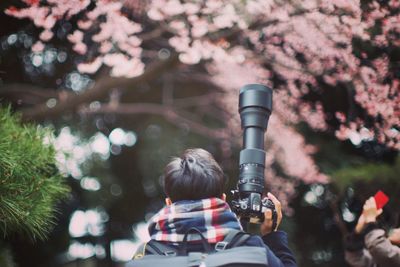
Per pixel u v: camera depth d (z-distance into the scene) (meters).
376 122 3.67
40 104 5.30
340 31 3.64
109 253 6.81
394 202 4.30
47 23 3.65
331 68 4.16
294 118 5.00
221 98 5.77
